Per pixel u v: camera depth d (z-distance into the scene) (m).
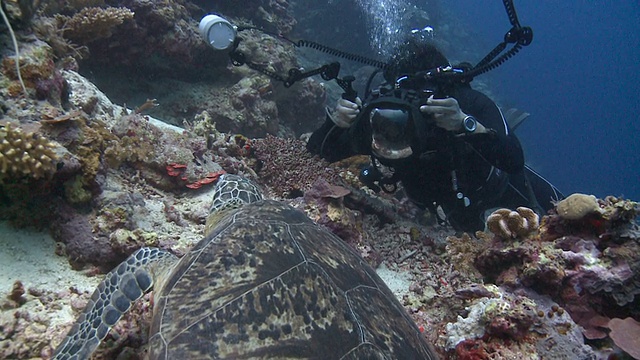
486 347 2.72
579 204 3.30
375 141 4.08
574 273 3.15
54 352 2.04
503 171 4.71
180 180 4.10
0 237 2.80
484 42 34.84
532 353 2.65
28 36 3.46
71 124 3.27
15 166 2.68
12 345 2.17
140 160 4.00
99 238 2.99
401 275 4.05
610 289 3.04
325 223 4.09
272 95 8.34
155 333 1.86
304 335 1.72
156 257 2.46
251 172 5.16
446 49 25.62
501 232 3.52
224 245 2.16
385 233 4.74
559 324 2.80
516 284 3.31
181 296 1.95
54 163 2.87
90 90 4.29
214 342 1.71
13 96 3.13
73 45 5.20
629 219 3.17
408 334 2.02
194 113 7.25
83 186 3.17
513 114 9.94
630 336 2.76
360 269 2.30
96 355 2.25
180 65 7.17
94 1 5.86
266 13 9.63
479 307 2.94
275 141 5.63
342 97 4.43
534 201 5.37
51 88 3.41
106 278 2.32
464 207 4.83
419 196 4.95
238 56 4.45
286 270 1.97
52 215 3.04
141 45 6.44
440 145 4.12
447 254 4.20
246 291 1.87
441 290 3.61
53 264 2.86
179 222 3.62
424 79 4.11
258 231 2.25
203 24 4.20
